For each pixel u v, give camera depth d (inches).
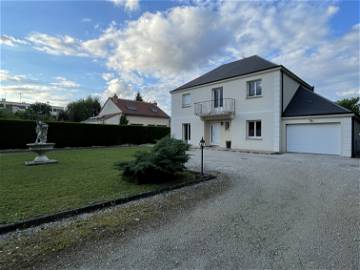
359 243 107.1
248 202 172.4
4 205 154.6
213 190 206.8
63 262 90.9
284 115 537.3
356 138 504.7
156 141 263.7
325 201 173.3
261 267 88.1
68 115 1867.6
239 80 618.8
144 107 1502.2
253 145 588.7
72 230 121.3
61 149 647.1
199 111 725.3
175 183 224.7
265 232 120.3
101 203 159.5
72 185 213.2
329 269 86.7
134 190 196.7
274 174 275.6
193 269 86.7
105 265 89.1
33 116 1328.7
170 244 107.3
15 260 91.4
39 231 119.6
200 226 128.9
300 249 102.0
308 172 286.8
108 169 300.8
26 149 595.8
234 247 104.3
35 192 187.9
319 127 492.4
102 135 795.4
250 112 593.9
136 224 131.3
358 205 163.6
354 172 285.9
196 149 626.8
